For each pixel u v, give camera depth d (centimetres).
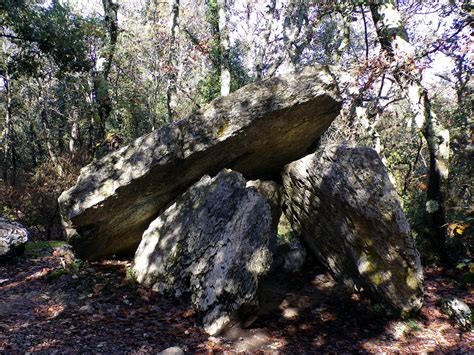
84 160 1284
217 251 545
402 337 503
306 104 565
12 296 545
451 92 1212
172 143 563
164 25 1449
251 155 642
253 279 513
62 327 457
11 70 1138
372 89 963
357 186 564
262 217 569
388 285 551
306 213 700
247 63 1859
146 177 566
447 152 773
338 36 1205
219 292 504
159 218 641
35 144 2238
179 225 602
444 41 749
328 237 658
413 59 760
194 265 549
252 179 750
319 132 689
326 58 1445
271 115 561
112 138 1020
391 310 552
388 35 791
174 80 1352
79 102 1945
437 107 1101
